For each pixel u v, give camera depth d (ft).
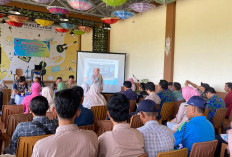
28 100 11.17
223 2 16.81
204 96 14.12
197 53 19.01
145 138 5.01
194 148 5.11
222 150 7.45
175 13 21.21
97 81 18.42
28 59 35.65
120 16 18.17
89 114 8.33
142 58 26.00
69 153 3.69
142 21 25.94
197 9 19.01
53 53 37.58
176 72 21.12
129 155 4.38
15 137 5.60
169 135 5.21
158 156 4.36
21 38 34.91
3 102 18.28
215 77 17.46
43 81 36.73
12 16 19.27
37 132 5.65
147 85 11.99
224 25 16.72
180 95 14.02
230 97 13.53
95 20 29.17
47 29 36.83
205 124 6.10
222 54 16.90
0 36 33.35
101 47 31.45
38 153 3.58
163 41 22.91
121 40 29.81
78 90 8.19
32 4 24.31
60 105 3.95
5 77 34.06
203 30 18.47
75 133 3.89
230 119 11.76
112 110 4.60
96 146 4.12
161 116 12.11
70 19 28.22
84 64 27.48
